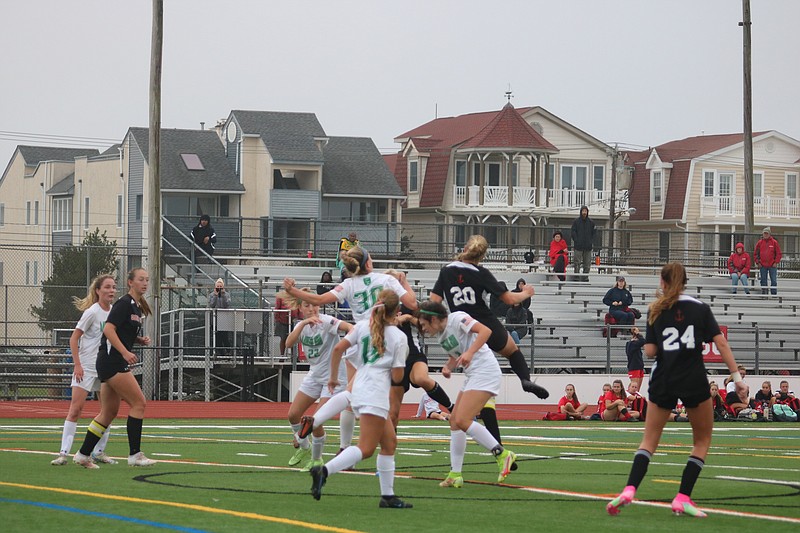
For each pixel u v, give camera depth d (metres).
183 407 56.50
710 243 145.25
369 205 133.00
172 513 19.47
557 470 29.09
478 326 23.66
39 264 132.00
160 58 65.50
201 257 78.38
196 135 130.12
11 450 31.97
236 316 62.59
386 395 20.97
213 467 27.91
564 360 70.44
